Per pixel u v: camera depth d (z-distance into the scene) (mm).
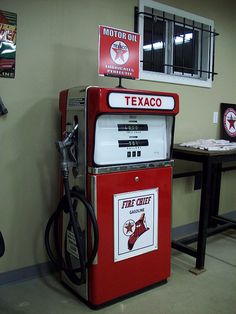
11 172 2320
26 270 2459
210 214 3490
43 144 2436
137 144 2186
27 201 2410
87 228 2047
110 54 2184
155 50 3074
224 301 2225
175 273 2609
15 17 2215
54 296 2252
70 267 2221
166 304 2178
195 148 2734
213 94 3566
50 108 2439
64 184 2070
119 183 2080
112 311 2090
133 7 2818
